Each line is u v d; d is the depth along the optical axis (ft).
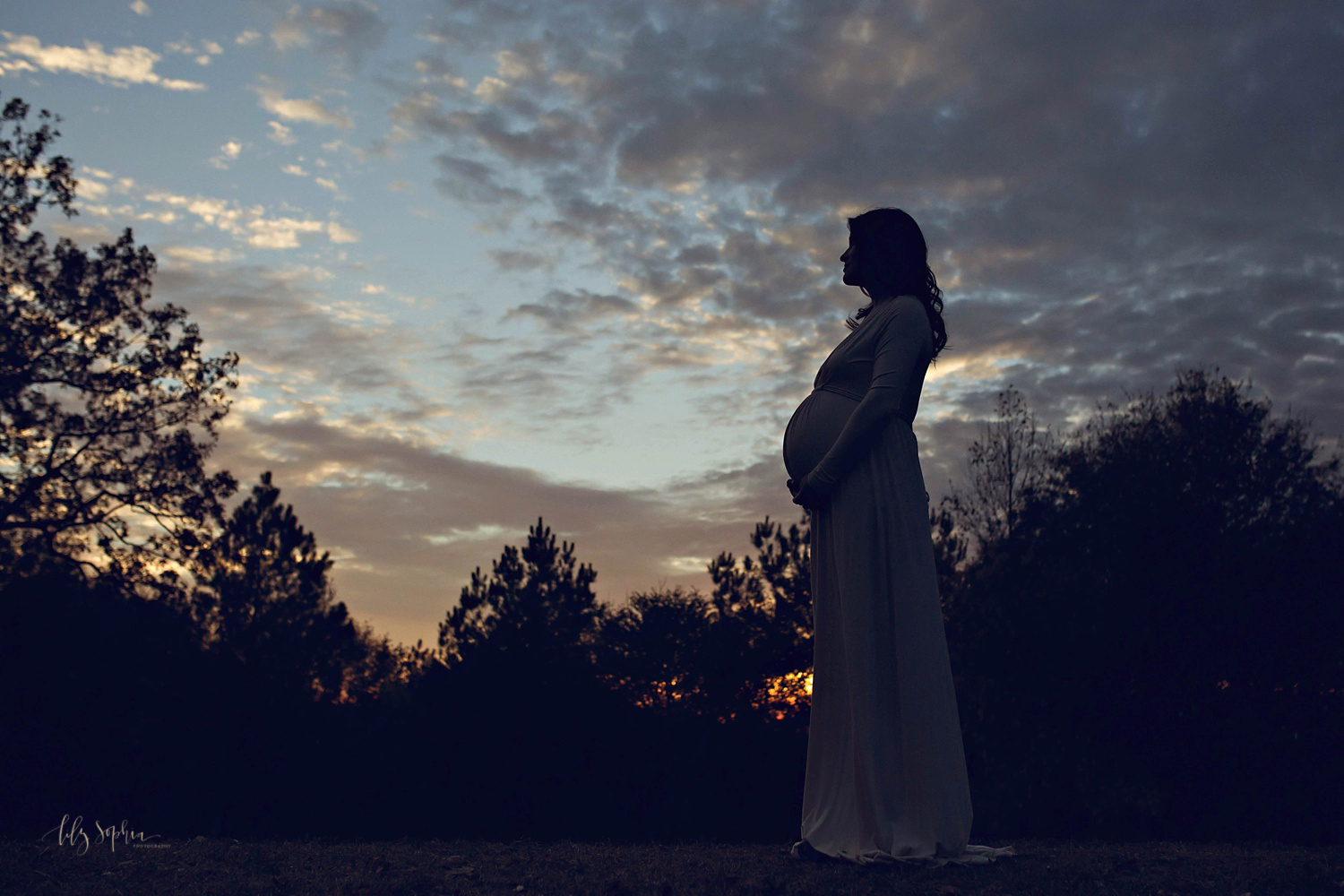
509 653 98.02
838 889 11.43
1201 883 12.09
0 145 90.48
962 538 88.33
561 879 12.35
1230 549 66.95
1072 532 73.82
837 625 14.61
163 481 91.50
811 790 14.52
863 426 13.98
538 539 110.01
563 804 88.79
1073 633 65.82
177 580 95.91
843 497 14.26
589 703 96.94
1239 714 63.46
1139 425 78.07
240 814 89.71
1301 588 64.59
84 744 87.97
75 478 90.22
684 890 11.47
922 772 13.21
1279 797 61.26
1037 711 65.05
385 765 92.17
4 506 86.84
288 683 99.81
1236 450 71.36
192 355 94.73
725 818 88.79
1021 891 11.41
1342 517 66.39
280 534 107.24
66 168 92.32
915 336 14.25
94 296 90.68
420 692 97.60
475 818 89.04
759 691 104.01
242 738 93.56
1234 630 65.05
